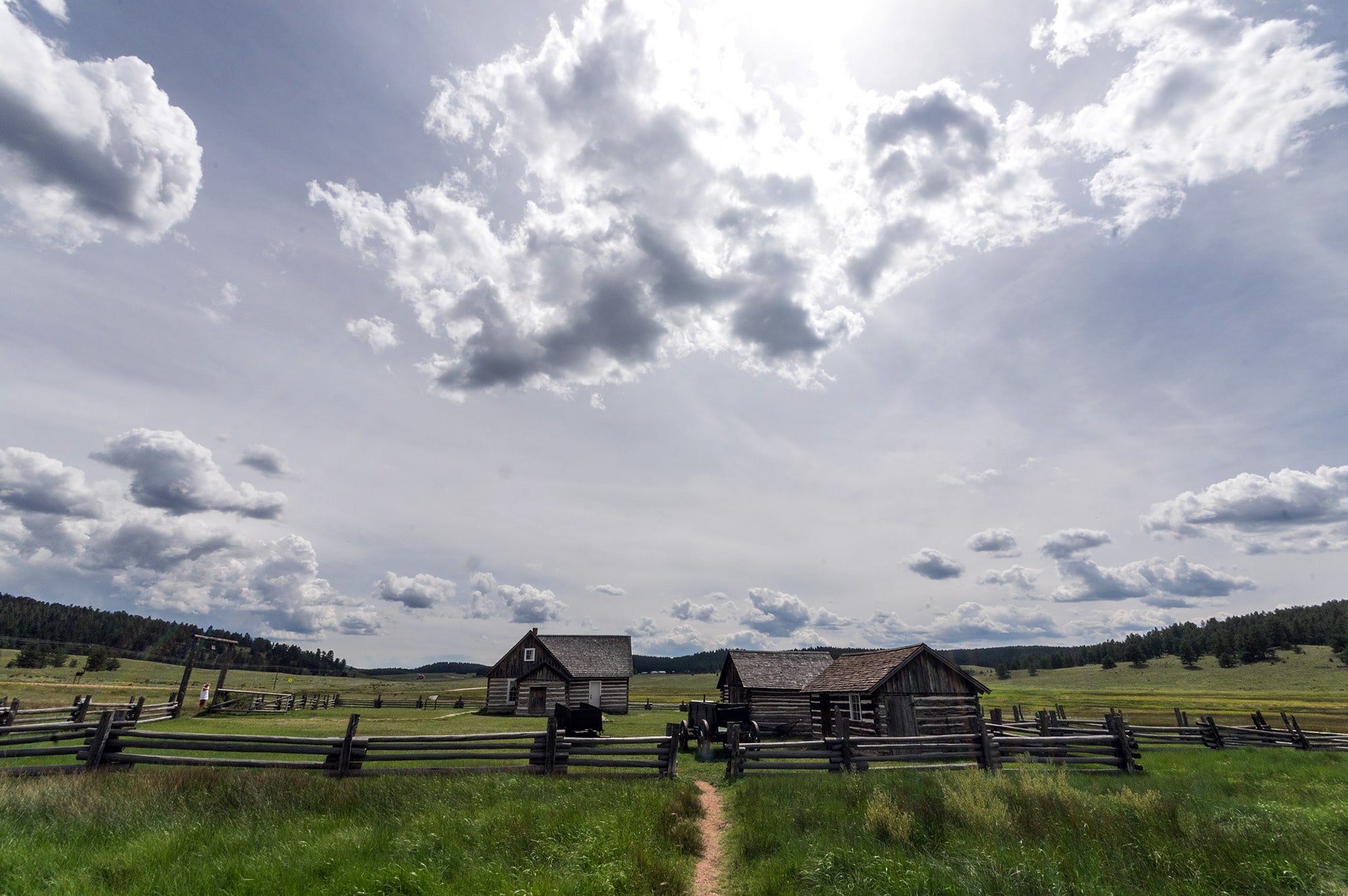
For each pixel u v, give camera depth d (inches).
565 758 543.2
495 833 309.9
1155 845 293.3
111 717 506.6
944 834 321.7
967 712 1031.0
